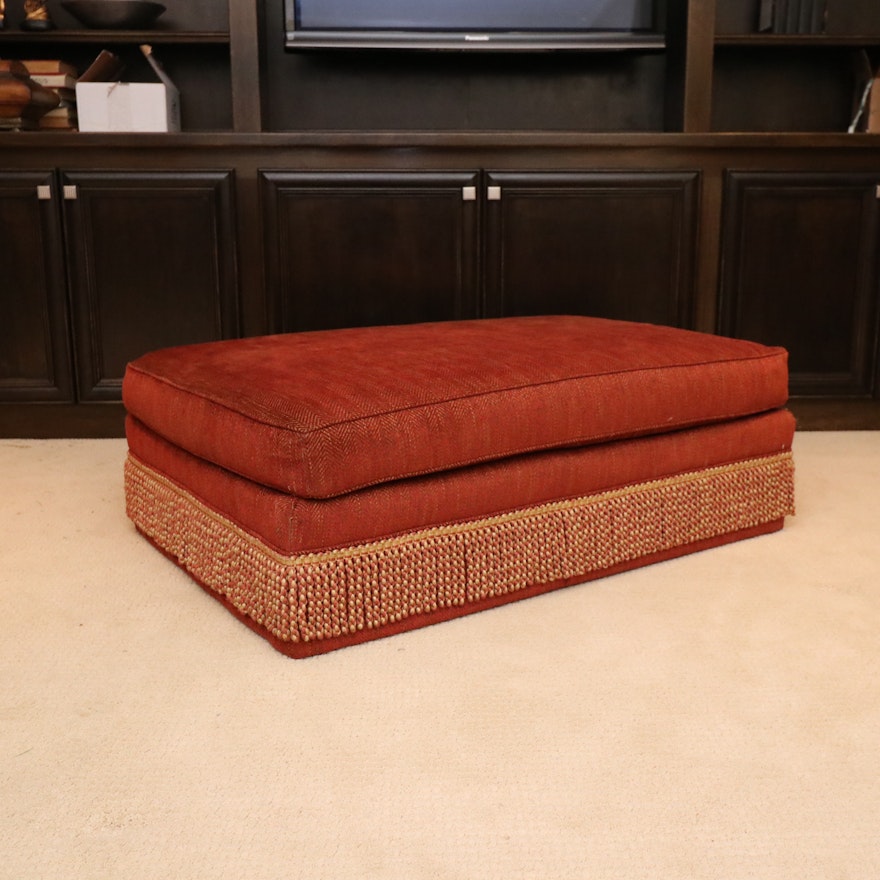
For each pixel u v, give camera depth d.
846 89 3.33
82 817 1.03
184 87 3.22
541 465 1.56
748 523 1.87
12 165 2.66
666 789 1.08
